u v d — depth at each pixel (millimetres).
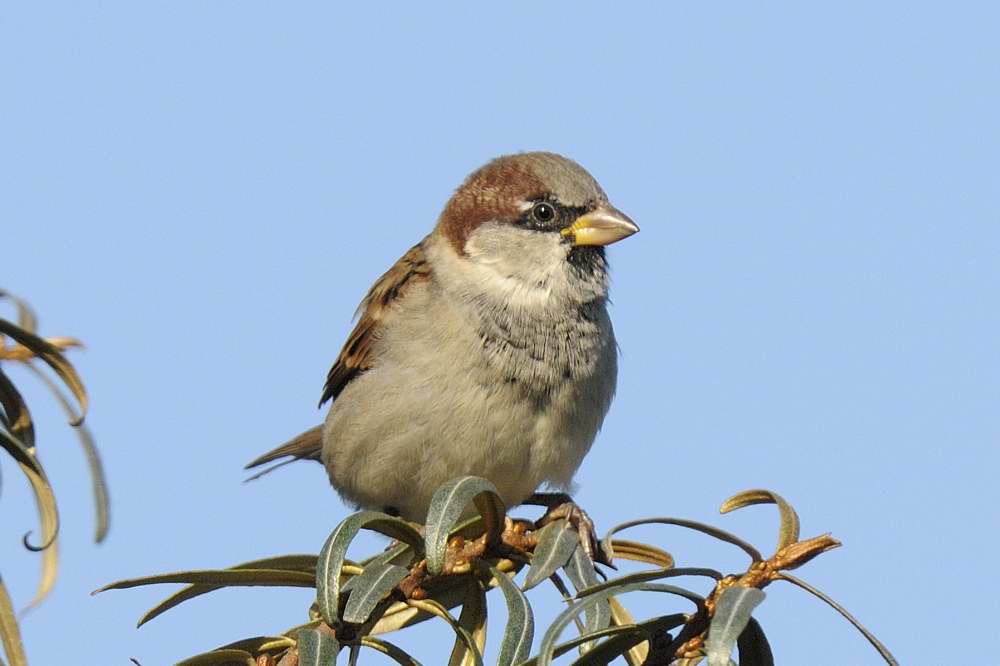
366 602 5324
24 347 6656
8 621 5758
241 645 5734
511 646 5242
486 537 6203
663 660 5094
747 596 4691
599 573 6809
